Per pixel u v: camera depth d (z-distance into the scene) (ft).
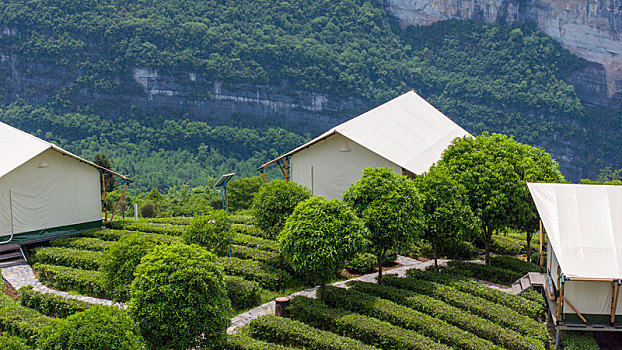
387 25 648.38
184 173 446.19
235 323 88.02
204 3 587.27
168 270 70.64
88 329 58.54
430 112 181.78
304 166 151.12
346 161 142.72
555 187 87.61
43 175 129.29
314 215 90.33
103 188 142.92
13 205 124.06
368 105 568.00
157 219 156.56
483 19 638.53
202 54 532.32
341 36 615.98
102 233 134.92
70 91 497.87
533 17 620.08
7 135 131.23
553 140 547.08
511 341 78.23
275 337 81.15
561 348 81.82
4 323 79.20
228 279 97.50
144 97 510.58
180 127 499.10
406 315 84.74
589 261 78.89
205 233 101.76
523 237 148.46
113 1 545.03
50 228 131.23
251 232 136.05
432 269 113.09
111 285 81.66
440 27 653.71
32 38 503.20
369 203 98.99
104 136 481.05
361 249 91.09
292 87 545.44
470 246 128.16
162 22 537.24
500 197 108.06
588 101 595.06
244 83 530.27
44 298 89.71
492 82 581.12
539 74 578.66
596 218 82.89
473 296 94.73
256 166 483.51
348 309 90.53
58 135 476.95
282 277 103.04
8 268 113.60
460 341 77.41
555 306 85.46
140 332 66.74
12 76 500.74
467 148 119.24
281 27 607.37
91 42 510.58
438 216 103.35
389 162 134.51
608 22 593.83
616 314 79.25
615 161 564.30
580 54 603.26
